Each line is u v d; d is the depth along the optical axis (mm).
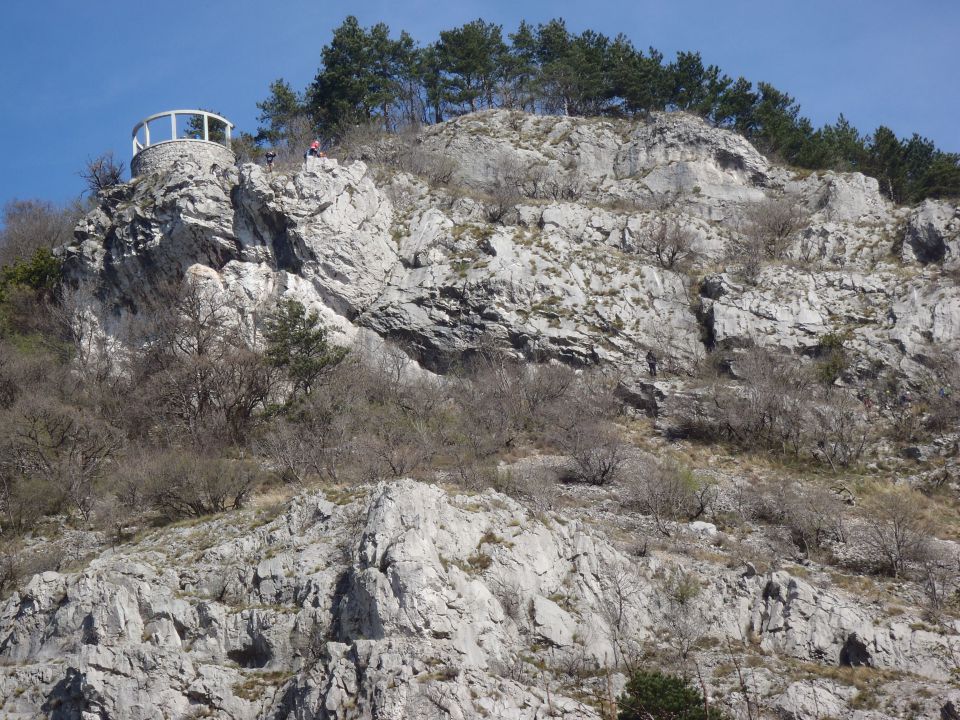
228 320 50250
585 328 51938
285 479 38938
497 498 31625
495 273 52938
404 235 56000
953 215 56938
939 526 38500
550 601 29156
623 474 40938
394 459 39062
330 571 29031
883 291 53844
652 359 50875
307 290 51844
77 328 54094
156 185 56250
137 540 34438
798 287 54219
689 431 46688
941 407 46281
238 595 29859
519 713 24562
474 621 27453
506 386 47031
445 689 24375
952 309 51531
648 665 28250
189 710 25859
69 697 26172
